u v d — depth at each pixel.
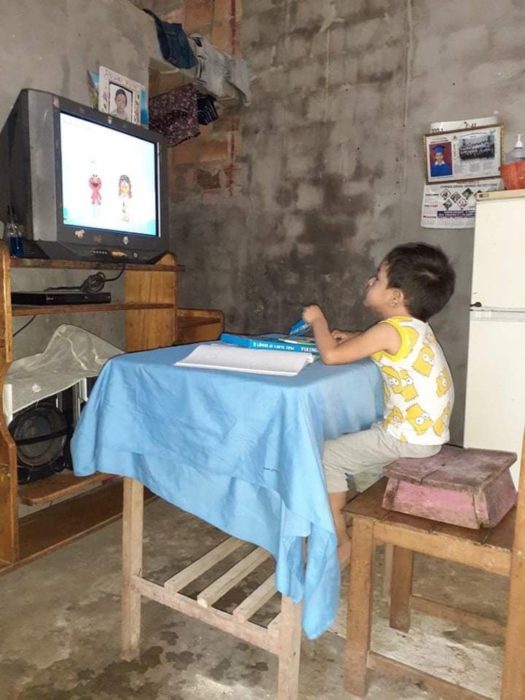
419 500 1.26
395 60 2.88
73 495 2.47
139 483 1.44
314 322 1.50
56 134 1.96
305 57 3.13
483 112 2.69
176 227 3.64
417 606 1.61
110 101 2.54
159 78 3.11
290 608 1.21
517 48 2.59
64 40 2.34
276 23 3.21
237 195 3.42
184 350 1.52
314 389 1.15
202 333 3.11
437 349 1.47
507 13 2.60
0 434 1.85
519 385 2.29
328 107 3.08
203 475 1.27
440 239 2.83
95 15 2.49
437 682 1.25
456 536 1.18
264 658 1.50
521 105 2.60
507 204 2.25
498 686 1.42
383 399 1.51
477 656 1.53
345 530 1.46
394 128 2.90
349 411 1.33
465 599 1.80
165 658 1.49
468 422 2.40
